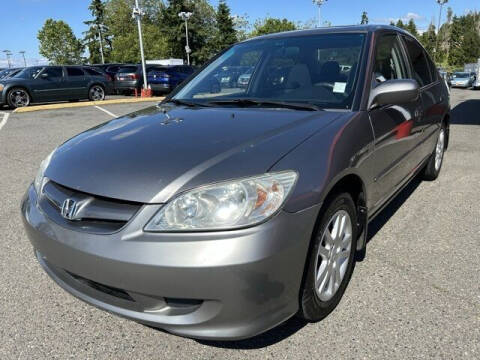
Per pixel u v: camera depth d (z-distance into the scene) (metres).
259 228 1.78
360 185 2.47
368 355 2.06
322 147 2.13
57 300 2.61
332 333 2.22
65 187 2.12
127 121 2.80
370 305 2.46
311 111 2.60
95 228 1.93
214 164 1.94
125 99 17.53
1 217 3.98
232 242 1.75
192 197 1.82
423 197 4.34
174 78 20.58
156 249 1.77
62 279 2.22
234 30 61.03
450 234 3.41
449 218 3.76
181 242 1.77
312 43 3.21
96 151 2.26
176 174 1.91
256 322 1.85
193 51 60.84
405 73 3.57
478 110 12.77
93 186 1.99
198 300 1.86
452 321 2.30
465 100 17.55
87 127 9.88
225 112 2.71
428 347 2.10
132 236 1.82
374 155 2.59
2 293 2.69
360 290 2.61
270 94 2.99
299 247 1.90
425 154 4.15
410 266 2.90
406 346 2.11
